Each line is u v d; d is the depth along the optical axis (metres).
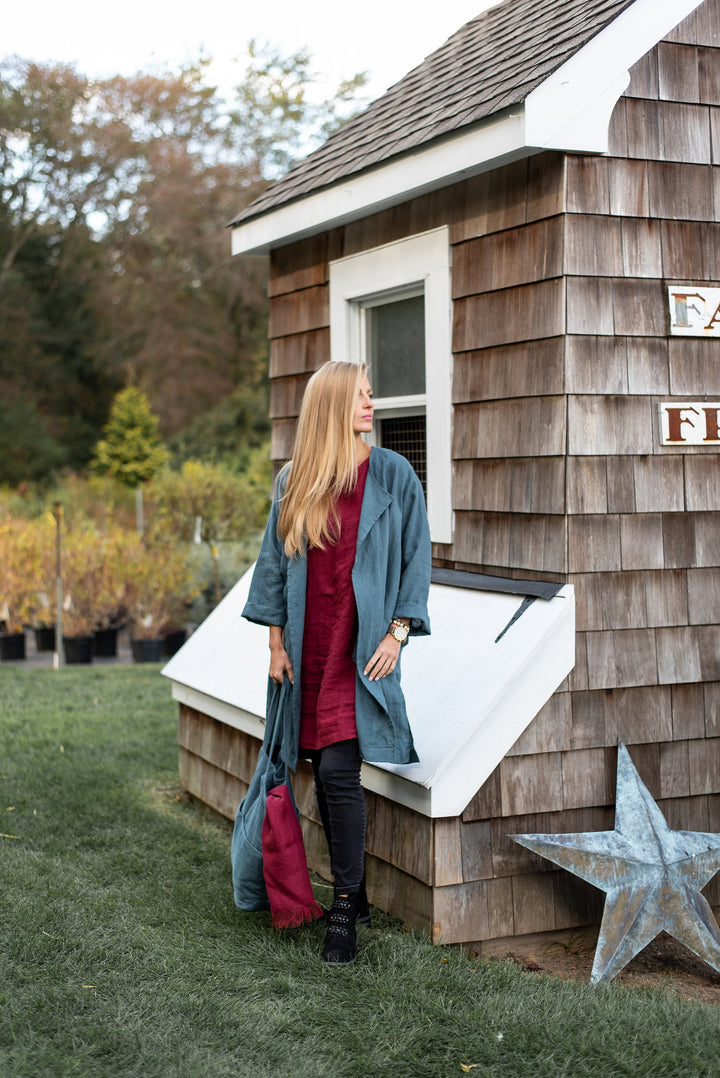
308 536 3.19
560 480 3.57
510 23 4.96
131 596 10.59
